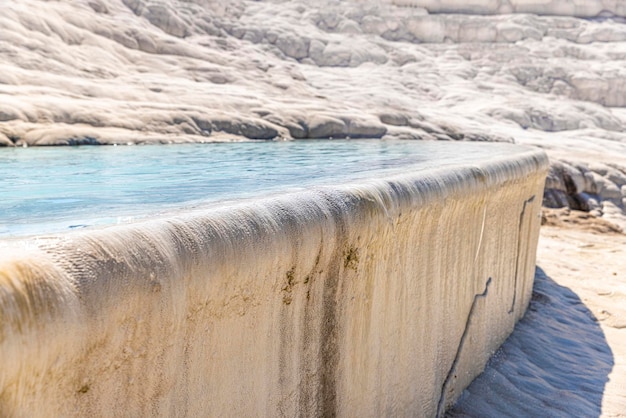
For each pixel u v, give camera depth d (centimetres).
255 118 848
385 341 253
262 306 174
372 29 2264
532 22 2405
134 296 126
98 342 120
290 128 865
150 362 136
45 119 629
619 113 2027
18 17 928
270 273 172
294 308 189
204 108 809
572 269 684
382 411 258
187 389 150
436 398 318
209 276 147
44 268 110
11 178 322
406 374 279
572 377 402
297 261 181
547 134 1639
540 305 543
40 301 106
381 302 245
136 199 218
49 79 762
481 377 381
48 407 112
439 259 302
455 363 341
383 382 256
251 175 305
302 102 1016
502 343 442
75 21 1065
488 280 393
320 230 190
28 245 115
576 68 2180
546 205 1012
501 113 1705
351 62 1953
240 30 1809
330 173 295
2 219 173
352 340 225
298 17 2153
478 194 337
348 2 2325
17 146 579
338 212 201
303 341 197
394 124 1064
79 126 652
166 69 1116
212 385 159
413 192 257
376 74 1862
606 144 1588
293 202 185
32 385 107
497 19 2411
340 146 680
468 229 339
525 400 362
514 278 465
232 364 166
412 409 290
